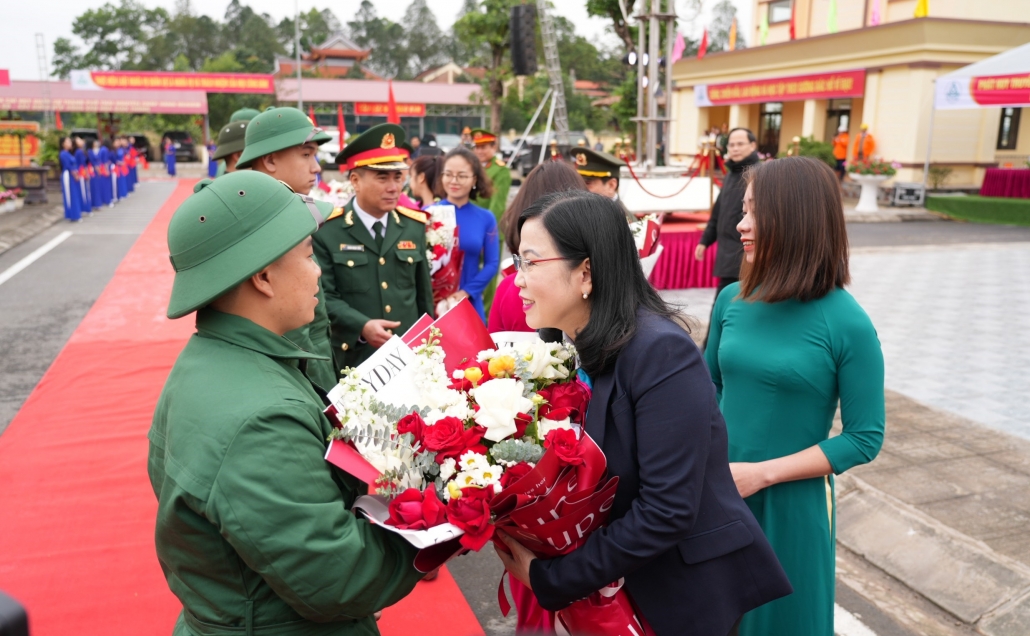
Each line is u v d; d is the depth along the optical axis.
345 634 1.40
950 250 11.69
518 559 1.52
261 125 3.14
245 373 1.31
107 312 7.30
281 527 1.21
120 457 3.94
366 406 1.44
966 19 16.73
